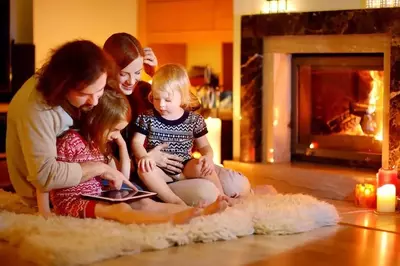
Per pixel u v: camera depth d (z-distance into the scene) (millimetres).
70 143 3023
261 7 4344
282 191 4152
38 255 2549
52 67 2871
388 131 3807
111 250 2604
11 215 3016
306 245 2852
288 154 4406
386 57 3811
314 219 3148
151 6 5383
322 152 4254
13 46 4992
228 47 5336
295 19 4109
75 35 5141
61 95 2885
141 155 3242
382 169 3641
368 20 3814
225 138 4723
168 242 2768
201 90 5152
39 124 2895
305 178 4051
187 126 3391
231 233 2910
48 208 3051
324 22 3988
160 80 3289
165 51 5551
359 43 3914
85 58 2830
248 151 4391
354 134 4156
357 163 4086
